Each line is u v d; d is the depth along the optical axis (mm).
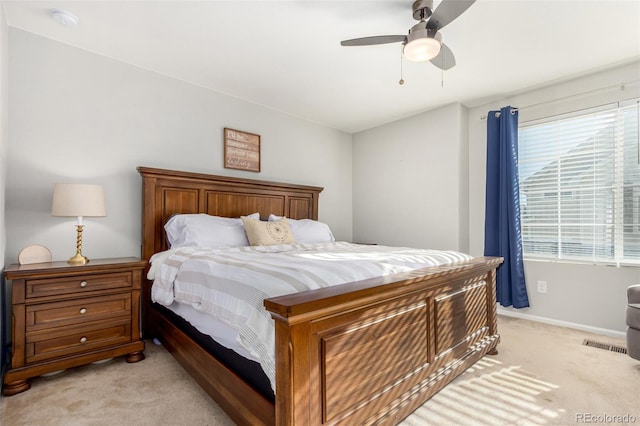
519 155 3221
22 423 1419
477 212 3494
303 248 2594
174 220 2580
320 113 3783
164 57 2508
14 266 1925
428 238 3656
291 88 3078
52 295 1829
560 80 2885
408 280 1393
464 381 1811
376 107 3570
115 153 2525
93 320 1962
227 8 1903
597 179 2760
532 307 3076
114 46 2350
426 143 3701
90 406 1555
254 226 2643
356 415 1202
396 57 2484
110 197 2494
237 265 1560
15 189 2104
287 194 3660
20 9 1918
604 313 2686
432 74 2773
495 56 2457
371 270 1485
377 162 4242
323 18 2004
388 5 1873
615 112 2674
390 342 1384
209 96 3090
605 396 1651
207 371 1563
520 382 1799
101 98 2463
